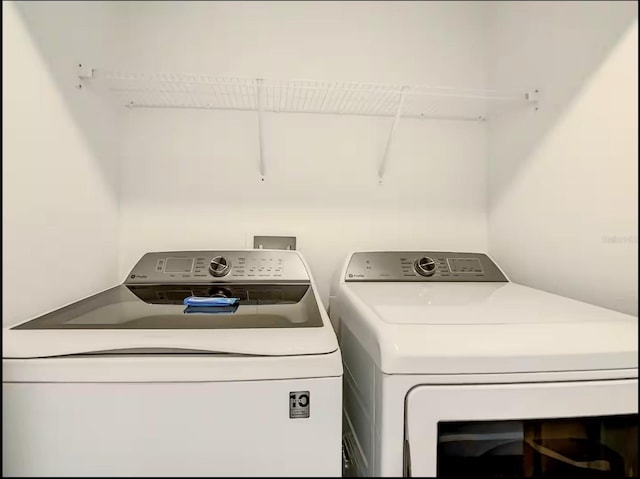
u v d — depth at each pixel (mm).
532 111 1555
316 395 852
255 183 1853
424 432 821
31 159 1090
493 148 1893
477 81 1960
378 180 1912
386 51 1931
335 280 1672
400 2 1944
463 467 836
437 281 1587
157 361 833
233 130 1845
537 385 827
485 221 1956
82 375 820
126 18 1798
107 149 1638
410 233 1923
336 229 1888
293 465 844
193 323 970
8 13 989
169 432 828
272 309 1132
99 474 819
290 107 1851
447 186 1945
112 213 1692
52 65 1208
